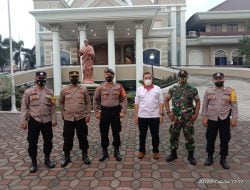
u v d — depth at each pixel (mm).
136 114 6230
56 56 21297
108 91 6148
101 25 22469
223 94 5609
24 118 5559
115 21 20922
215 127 5664
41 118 5629
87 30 24609
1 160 6301
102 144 6258
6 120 11477
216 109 5605
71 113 5875
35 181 5133
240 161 5984
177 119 5871
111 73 6133
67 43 29891
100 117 6219
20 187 4895
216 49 35344
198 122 9969
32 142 5590
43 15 20469
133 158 6293
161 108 6125
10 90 13969
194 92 5840
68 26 22578
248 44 30781
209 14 34625
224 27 36250
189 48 35656
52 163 5828
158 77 22750
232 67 27141
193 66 30422
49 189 4793
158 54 30125
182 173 5379
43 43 31375
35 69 23656
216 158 6203
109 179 5156
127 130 9086
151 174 5352
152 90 6094
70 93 5922
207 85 19812
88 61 14359
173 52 32469
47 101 5688
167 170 5539
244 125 9461
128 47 31016
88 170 5602
